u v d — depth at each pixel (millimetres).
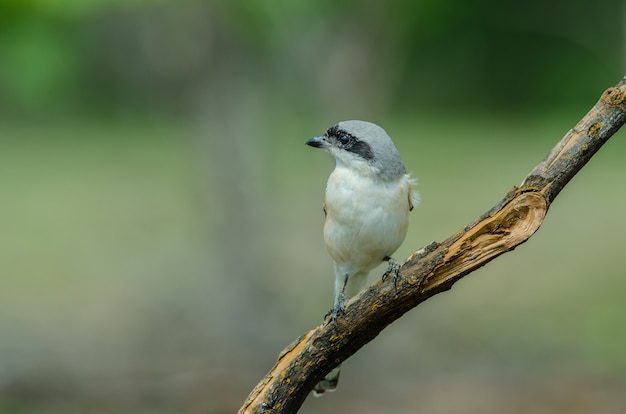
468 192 24344
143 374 12406
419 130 34750
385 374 12859
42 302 16094
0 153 34094
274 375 5344
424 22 13531
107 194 26703
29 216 24281
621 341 13625
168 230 21078
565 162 4656
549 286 16609
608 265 17453
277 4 11875
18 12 9273
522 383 12273
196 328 14164
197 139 14102
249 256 13750
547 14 26406
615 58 20656
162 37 13531
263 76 13797
